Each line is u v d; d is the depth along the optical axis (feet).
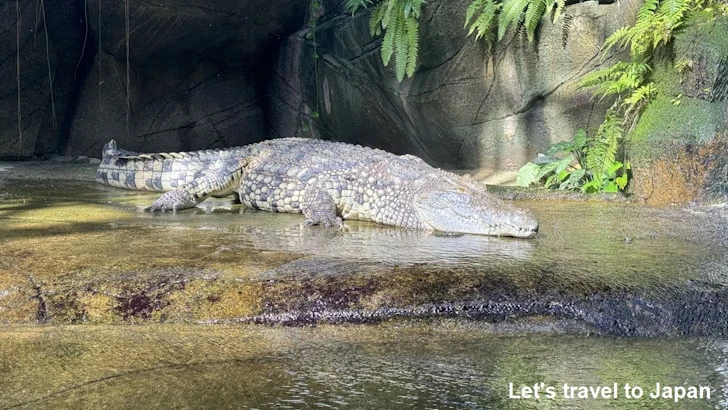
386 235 18.34
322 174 21.57
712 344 11.97
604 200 25.20
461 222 18.54
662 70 24.45
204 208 23.44
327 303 12.80
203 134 40.24
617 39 25.08
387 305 12.76
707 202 22.91
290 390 9.59
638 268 14.26
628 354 11.40
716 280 13.55
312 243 16.85
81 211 21.97
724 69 22.31
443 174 20.15
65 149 38.65
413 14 31.04
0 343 11.48
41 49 36.58
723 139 22.48
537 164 28.96
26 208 22.40
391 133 36.06
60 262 14.39
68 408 8.94
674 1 23.38
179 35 37.27
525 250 16.07
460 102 31.89
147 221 20.16
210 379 9.98
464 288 13.09
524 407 9.14
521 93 30.09
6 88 36.35
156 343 11.57
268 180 22.49
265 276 13.41
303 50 38.88
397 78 31.65
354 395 9.45
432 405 9.14
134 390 9.56
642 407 9.22
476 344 11.76
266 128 41.91
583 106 28.60
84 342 11.58
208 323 12.56
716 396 9.59
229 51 39.52
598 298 12.81
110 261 14.48
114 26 36.14
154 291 12.98
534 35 28.94
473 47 30.76
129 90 38.17
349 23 35.91
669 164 23.67
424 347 11.55
